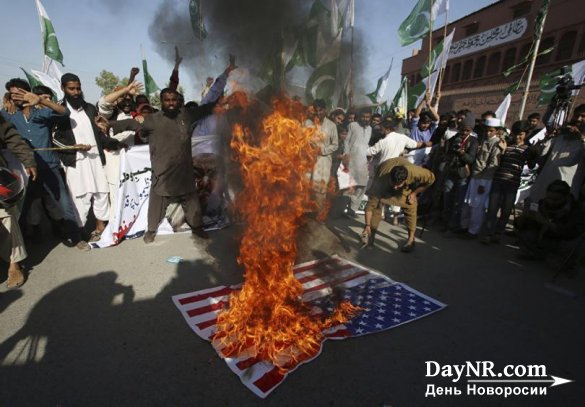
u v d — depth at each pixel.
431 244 4.82
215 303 2.95
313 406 1.99
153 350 2.39
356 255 4.28
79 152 4.05
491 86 20.70
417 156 6.24
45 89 3.72
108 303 2.94
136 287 3.22
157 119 3.94
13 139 3.09
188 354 2.36
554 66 17.14
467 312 3.07
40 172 3.74
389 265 4.04
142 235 4.64
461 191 5.02
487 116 5.05
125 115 4.99
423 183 4.22
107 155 4.51
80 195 4.17
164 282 3.33
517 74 19.06
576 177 4.37
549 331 2.83
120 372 2.18
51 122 3.78
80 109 4.04
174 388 2.08
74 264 3.69
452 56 23.94
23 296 3.02
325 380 2.19
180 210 4.91
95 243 4.20
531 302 3.29
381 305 3.07
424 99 6.68
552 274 3.93
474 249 4.70
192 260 3.85
